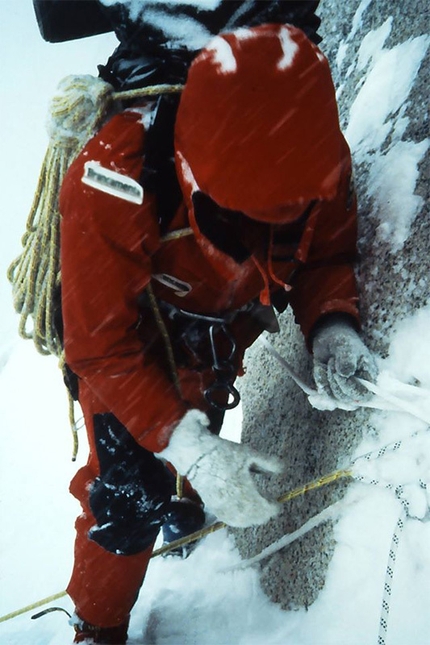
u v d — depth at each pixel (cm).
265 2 171
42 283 194
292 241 178
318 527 185
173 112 170
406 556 159
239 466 166
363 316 188
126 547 189
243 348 203
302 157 152
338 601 172
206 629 204
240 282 182
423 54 206
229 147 153
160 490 188
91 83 176
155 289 186
